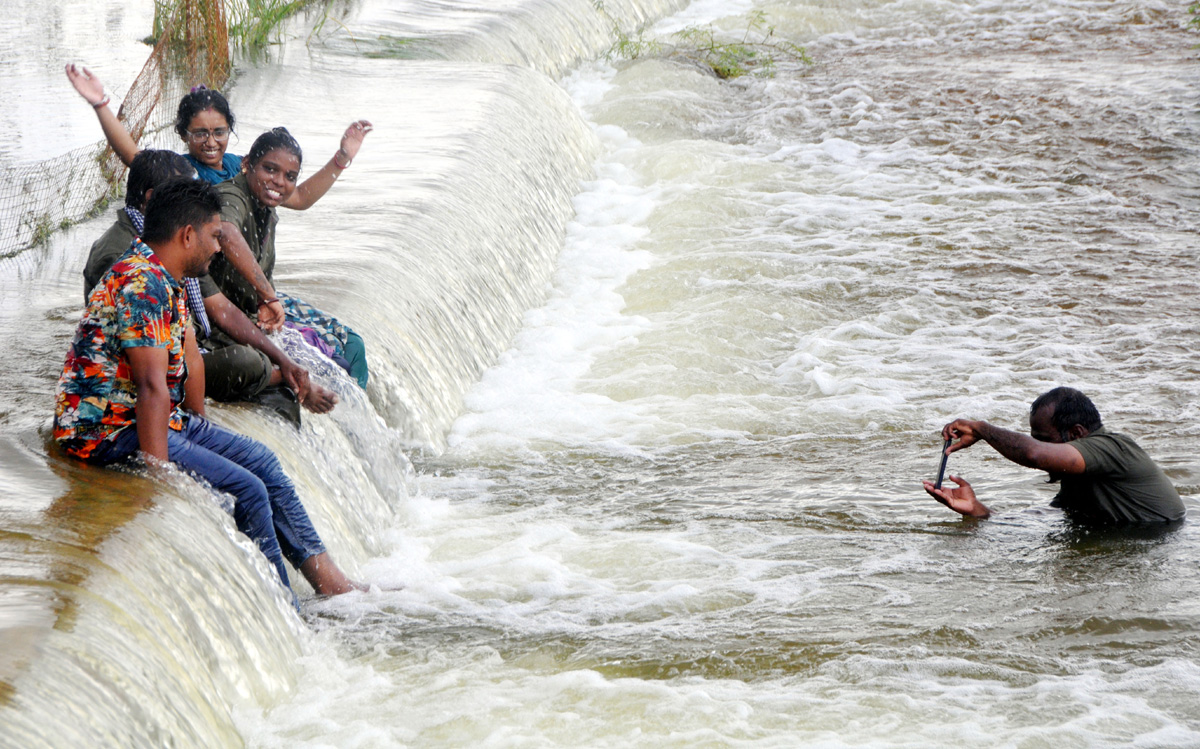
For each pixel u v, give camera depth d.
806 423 12.08
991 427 9.50
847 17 30.16
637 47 26.92
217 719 6.20
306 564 8.04
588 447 11.57
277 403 8.95
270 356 8.57
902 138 21.95
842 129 22.56
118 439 6.95
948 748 6.52
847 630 7.91
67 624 5.50
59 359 9.14
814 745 6.56
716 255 16.81
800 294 15.57
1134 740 6.61
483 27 23.56
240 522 7.53
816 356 13.74
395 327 11.51
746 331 14.46
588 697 7.12
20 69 18.42
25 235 12.40
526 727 6.81
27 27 21.31
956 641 7.72
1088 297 15.24
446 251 13.66
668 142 22.02
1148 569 8.67
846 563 8.95
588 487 10.68
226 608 6.74
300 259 12.19
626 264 16.91
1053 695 7.06
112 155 13.93
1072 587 8.42
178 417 7.30
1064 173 19.98
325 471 9.11
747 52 27.48
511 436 11.80
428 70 20.45
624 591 8.61
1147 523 9.38
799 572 8.83
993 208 18.64
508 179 16.78
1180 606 8.12
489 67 20.86
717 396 12.80
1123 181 19.58
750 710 6.95
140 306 6.59
